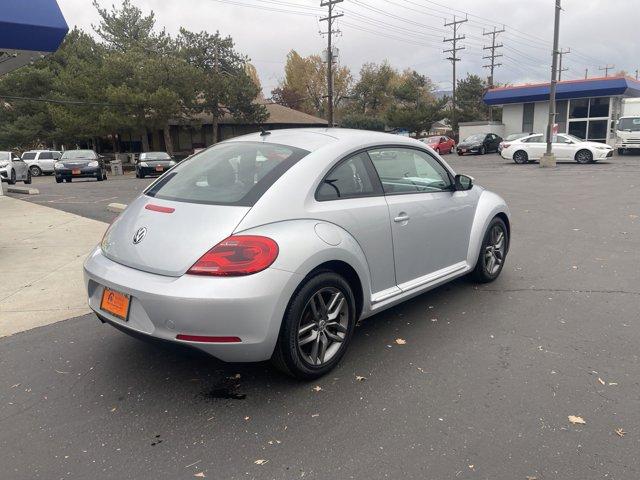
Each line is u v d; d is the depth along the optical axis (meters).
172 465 2.64
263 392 3.34
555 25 21.59
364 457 2.68
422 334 4.21
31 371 3.66
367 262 3.74
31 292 5.39
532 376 3.49
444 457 2.66
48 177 32.25
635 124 28.67
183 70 34.91
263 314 3.00
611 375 3.49
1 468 2.62
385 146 4.14
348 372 3.58
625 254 6.74
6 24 8.61
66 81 34.94
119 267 3.31
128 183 21.28
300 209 3.33
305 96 72.12
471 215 4.97
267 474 2.56
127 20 41.28
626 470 2.54
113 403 3.23
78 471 2.60
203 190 3.50
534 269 6.07
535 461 2.62
